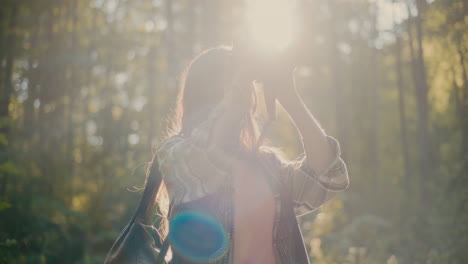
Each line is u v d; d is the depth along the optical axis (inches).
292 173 61.4
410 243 305.7
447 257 270.4
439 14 327.0
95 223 454.0
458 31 323.3
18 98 464.1
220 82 60.3
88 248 397.4
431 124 456.4
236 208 56.1
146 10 614.5
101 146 549.3
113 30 595.5
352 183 531.2
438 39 350.3
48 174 445.4
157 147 61.4
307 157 60.3
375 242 325.7
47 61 469.7
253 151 60.9
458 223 285.6
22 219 321.1
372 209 452.1
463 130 378.6
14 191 342.3
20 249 285.4
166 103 550.0
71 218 398.9
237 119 55.3
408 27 366.3
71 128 506.9
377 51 535.8
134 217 61.5
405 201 402.6
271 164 61.0
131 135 573.9
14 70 469.7
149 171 61.7
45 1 454.0
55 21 508.7
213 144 54.2
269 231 57.4
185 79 62.5
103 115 601.9
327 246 337.1
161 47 614.9
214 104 59.9
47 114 480.7
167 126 65.2
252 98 60.4
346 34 538.6
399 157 627.5
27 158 406.3
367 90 611.2
